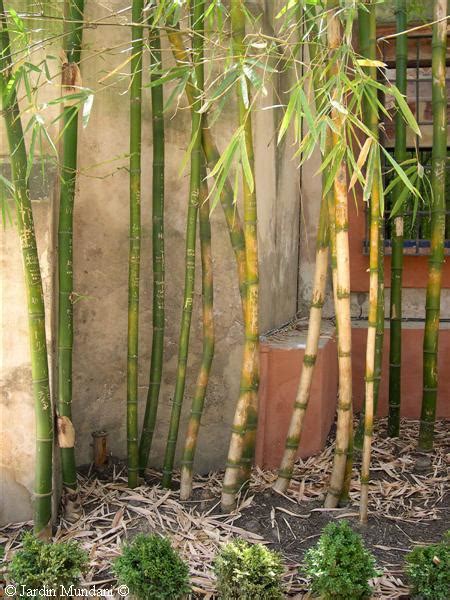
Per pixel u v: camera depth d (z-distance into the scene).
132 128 3.22
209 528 3.06
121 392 3.65
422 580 2.47
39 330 2.86
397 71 4.09
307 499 3.32
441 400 4.58
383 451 3.93
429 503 3.35
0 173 2.99
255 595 2.39
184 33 2.90
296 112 2.14
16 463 3.09
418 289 4.70
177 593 2.44
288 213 4.52
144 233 3.58
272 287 4.14
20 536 3.01
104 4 3.43
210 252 3.29
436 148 3.64
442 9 3.58
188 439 3.29
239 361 3.70
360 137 4.54
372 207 2.96
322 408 3.84
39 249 3.02
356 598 2.42
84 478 3.49
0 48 2.83
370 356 3.03
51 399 3.04
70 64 3.04
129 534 3.00
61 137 3.08
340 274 3.02
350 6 2.32
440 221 3.69
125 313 3.61
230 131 3.57
